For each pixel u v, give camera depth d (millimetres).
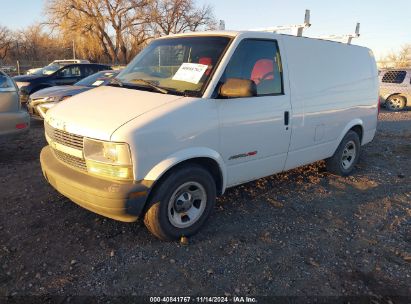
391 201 4945
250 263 3350
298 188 5230
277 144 4402
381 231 4094
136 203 3203
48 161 3807
